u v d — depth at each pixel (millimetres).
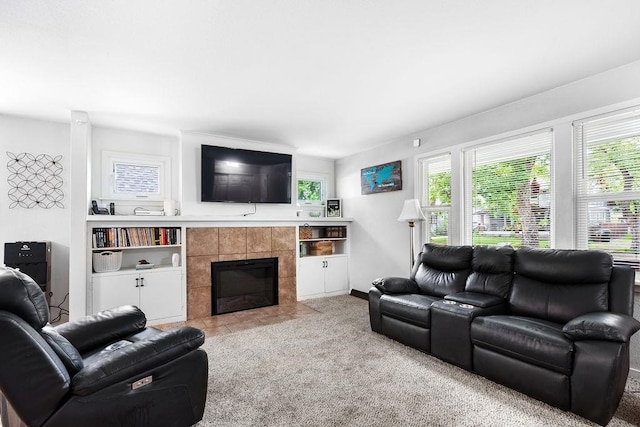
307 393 2221
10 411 1601
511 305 2771
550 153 3025
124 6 1763
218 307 4258
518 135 3232
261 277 4684
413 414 1969
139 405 1603
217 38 2096
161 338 1738
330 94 3057
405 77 2701
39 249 3428
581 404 1895
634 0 1742
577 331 1944
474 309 2594
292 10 1814
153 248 4246
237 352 2934
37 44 2139
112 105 3279
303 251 5227
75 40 2096
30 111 3441
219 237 4293
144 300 3783
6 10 1779
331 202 5711
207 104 3287
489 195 3562
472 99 3199
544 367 2064
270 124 3973
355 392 2230
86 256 3500
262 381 2391
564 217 2887
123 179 4156
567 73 2652
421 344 2904
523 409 2016
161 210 4379
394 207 4719
